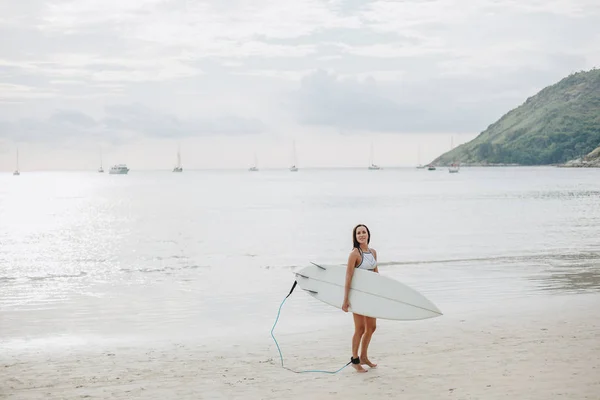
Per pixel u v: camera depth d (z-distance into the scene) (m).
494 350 7.79
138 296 13.41
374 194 73.56
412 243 23.98
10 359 7.91
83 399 6.11
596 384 6.18
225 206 52.91
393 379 6.55
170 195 78.56
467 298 12.52
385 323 9.84
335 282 7.45
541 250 21.17
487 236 26.28
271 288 14.36
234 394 6.18
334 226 32.78
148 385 6.58
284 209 47.69
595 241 23.88
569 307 11.20
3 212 48.69
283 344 8.62
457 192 76.44
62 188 116.50
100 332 9.93
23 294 13.77
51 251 23.11
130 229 32.47
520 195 66.50
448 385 6.25
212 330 9.97
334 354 7.92
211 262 19.53
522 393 5.91
